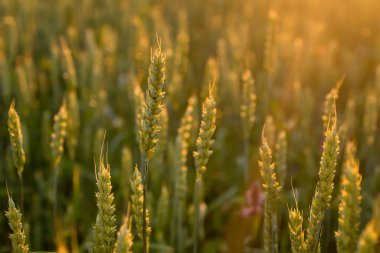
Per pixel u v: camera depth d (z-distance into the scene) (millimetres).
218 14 2354
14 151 671
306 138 1214
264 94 1317
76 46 1526
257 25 2031
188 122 787
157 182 1004
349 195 506
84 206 1146
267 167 622
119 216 1046
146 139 564
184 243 987
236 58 1357
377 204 481
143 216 589
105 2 2342
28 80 1272
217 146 1299
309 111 1215
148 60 585
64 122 792
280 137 805
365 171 1236
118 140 1284
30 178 1208
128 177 927
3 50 1382
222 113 1452
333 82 1533
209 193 1249
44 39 1895
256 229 932
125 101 1465
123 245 519
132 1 1958
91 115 1259
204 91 1085
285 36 1475
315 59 1560
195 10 2344
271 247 640
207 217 1182
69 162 1139
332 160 557
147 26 1576
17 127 667
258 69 1850
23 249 594
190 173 1197
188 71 1564
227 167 1346
